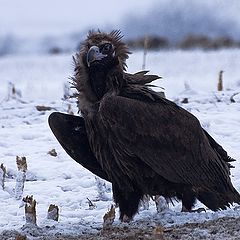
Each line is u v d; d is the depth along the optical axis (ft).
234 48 338.54
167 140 84.69
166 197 86.84
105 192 99.86
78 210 92.68
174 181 85.10
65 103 144.66
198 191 86.33
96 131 85.40
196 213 83.05
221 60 267.39
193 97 144.97
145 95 86.33
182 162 85.25
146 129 84.02
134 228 77.92
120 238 73.56
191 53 306.76
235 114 130.31
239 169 103.19
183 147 85.25
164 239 72.18
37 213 90.84
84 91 87.10
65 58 333.42
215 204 86.58
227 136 118.93
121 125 83.66
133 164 84.89
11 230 79.41
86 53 87.92
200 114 130.11
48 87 197.26
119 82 86.69
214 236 72.64
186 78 212.02
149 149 84.33
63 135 88.02
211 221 77.97
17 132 125.59
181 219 80.64
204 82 196.03
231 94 145.79
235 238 71.67
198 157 85.92
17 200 97.25
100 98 86.84
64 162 110.93
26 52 474.90
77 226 82.17
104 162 86.02
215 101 141.69
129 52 89.51
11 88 175.32
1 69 289.12
